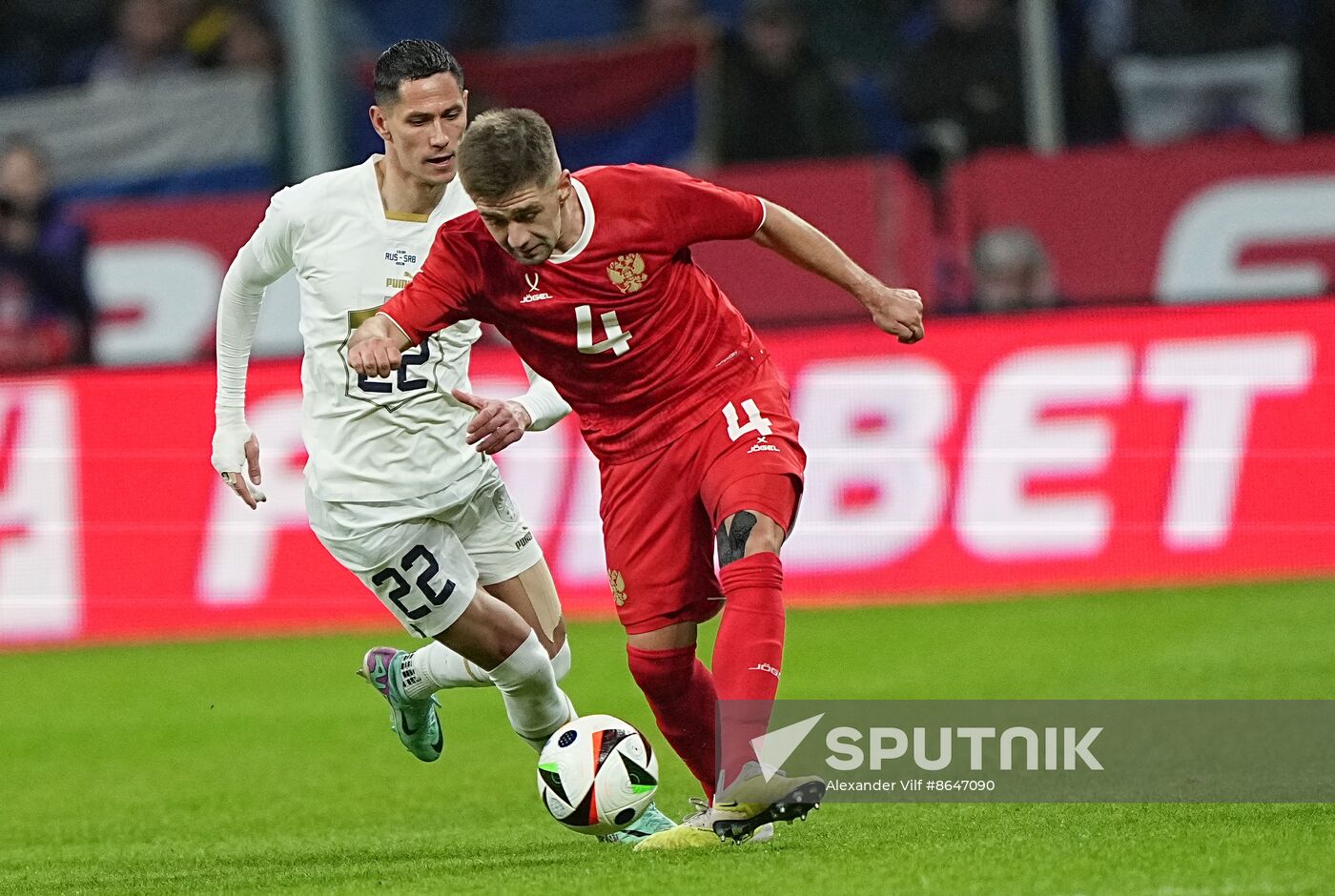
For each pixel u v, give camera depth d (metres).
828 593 39.66
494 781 23.91
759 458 15.69
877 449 39.56
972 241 44.62
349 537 18.17
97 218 48.41
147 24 60.78
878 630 35.53
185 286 48.28
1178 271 44.62
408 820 21.06
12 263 48.19
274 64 59.97
